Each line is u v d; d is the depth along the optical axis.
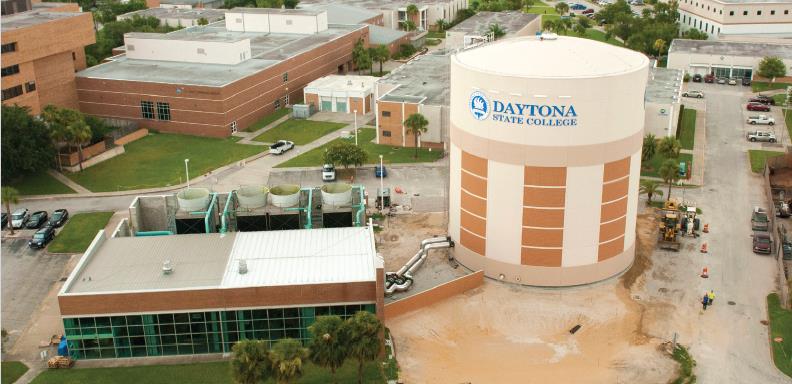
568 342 69.62
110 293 65.38
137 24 198.50
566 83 70.94
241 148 126.12
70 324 66.19
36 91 129.00
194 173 114.56
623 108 73.62
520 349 68.75
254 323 67.62
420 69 148.12
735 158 118.31
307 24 178.25
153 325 66.88
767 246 85.94
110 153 121.75
